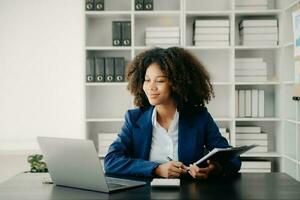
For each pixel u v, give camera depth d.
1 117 4.28
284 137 3.90
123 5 4.26
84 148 1.48
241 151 1.77
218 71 4.26
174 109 2.04
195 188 1.57
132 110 2.11
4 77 4.27
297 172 3.62
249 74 3.98
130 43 3.98
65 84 4.28
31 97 4.29
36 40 4.27
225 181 1.71
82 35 3.99
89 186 1.54
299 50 3.38
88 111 4.19
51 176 1.65
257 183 1.67
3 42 4.27
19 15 4.27
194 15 4.09
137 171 1.79
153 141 2.03
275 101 4.17
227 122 4.22
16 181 1.74
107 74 3.94
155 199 1.39
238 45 4.13
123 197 1.43
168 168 1.75
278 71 4.03
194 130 2.01
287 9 3.82
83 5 3.95
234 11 3.93
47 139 1.58
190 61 2.07
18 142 4.26
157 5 4.25
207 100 2.15
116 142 2.00
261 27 3.96
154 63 1.96
